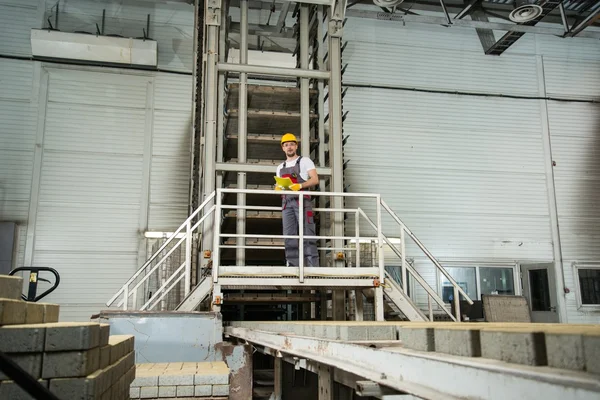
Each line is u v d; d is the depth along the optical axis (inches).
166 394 170.4
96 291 439.5
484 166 514.3
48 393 50.4
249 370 241.0
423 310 479.8
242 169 308.7
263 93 327.0
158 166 465.7
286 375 237.5
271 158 364.2
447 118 515.8
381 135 501.0
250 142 326.0
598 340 49.2
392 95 509.0
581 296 505.7
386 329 111.7
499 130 522.6
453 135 514.0
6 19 460.8
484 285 500.1
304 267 259.1
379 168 495.8
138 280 443.2
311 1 335.6
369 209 488.1
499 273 505.4
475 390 60.2
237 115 329.1
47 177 447.8
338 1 337.1
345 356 106.7
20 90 453.7
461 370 63.1
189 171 468.8
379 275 265.3
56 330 85.1
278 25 408.2
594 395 43.4
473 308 418.3
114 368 109.5
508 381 54.4
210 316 244.4
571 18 544.4
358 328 110.7
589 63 542.9
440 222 498.0
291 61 460.1
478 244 500.7
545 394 49.2
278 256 372.8
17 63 456.1
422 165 503.5
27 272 427.8
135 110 470.3
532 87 535.5
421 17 483.8
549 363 57.2
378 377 85.5
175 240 450.6
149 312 240.7
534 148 525.7
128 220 454.0
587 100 538.9
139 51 450.6
